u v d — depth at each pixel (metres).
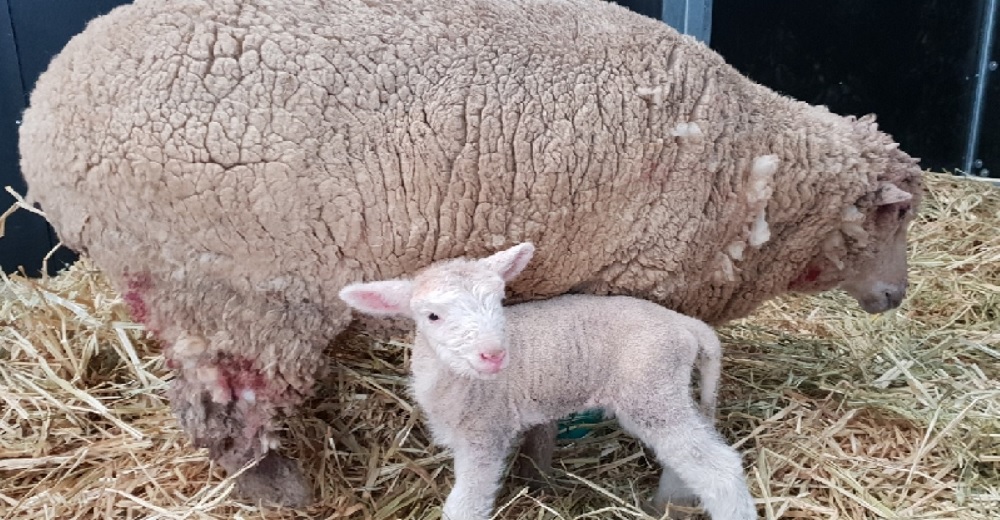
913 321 1.34
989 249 1.52
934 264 1.49
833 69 1.71
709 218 0.91
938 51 1.72
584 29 0.88
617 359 0.83
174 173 0.76
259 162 0.77
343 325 0.86
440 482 0.98
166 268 0.81
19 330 1.25
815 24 1.67
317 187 0.78
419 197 0.81
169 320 0.84
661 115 0.87
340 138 0.79
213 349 0.84
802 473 0.96
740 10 1.63
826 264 1.04
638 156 0.86
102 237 0.81
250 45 0.78
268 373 0.84
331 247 0.81
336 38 0.80
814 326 1.36
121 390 1.13
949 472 0.97
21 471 0.98
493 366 0.69
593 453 1.04
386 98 0.80
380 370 1.18
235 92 0.77
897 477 0.96
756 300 1.05
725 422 1.06
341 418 1.09
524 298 0.92
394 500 0.93
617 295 0.93
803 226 0.99
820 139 0.96
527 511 0.91
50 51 1.45
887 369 1.19
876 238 1.03
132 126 0.76
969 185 1.73
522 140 0.81
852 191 0.97
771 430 1.04
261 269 0.81
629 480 0.96
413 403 1.10
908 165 1.02
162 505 0.93
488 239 0.84
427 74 0.81
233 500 0.92
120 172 0.77
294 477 0.93
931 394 1.12
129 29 0.79
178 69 0.77
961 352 1.24
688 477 0.81
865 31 1.69
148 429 1.05
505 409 0.81
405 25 0.82
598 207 0.86
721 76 0.94
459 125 0.80
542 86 0.83
